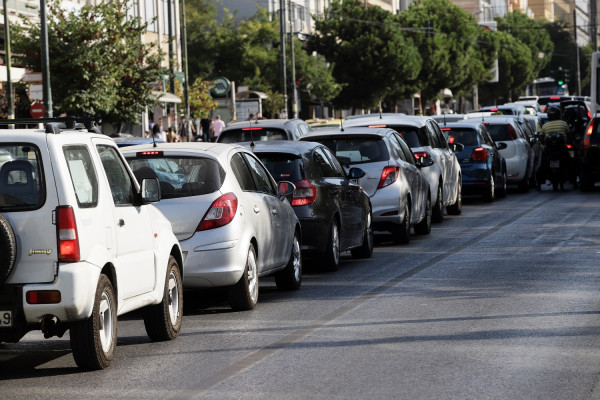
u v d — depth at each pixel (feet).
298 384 66.03
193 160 96.12
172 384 67.21
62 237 67.77
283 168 120.47
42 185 68.18
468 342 78.84
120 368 73.05
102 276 71.51
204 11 587.27
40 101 320.09
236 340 82.79
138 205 79.97
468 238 160.45
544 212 202.28
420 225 168.86
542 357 72.90
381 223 151.94
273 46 573.33
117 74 323.37
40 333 91.45
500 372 68.39
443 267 126.41
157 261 81.46
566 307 94.43
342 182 130.31
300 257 113.91
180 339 84.43
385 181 149.28
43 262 67.82
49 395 65.31
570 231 164.86
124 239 75.46
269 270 103.81
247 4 629.51
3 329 67.77
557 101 590.14
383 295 104.83
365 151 150.61
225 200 94.58
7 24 307.78
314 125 282.15
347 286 112.57
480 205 225.35
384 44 619.67
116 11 333.62
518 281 112.06
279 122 179.93
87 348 71.15
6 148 68.74
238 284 96.48
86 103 317.83
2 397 65.10
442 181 188.65
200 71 554.05
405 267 127.85
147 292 79.56
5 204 68.13
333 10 629.10
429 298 101.86
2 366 75.77
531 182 280.31
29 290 67.36
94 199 71.87
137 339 85.46
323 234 121.19
